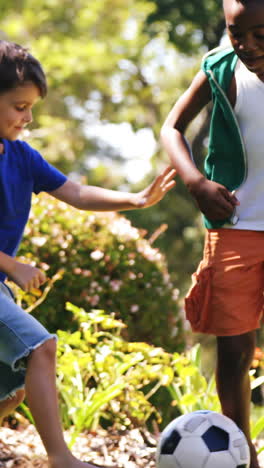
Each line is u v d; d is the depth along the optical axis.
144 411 5.57
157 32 18.34
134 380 4.83
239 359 3.96
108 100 23.09
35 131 21.30
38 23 22.28
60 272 5.27
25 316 3.39
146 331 5.98
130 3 22.27
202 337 16.08
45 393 3.27
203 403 4.98
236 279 3.90
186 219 20.59
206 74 4.01
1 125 3.48
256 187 3.92
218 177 4.04
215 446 3.52
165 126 4.21
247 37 3.67
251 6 3.61
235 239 3.93
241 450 3.56
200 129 17.77
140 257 6.05
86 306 5.76
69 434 4.77
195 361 5.21
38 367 3.30
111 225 6.06
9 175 3.68
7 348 3.35
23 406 4.86
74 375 4.99
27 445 4.47
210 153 4.09
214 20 18.05
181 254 20.34
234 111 3.95
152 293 6.02
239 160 3.95
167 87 22.31
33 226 5.73
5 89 3.41
